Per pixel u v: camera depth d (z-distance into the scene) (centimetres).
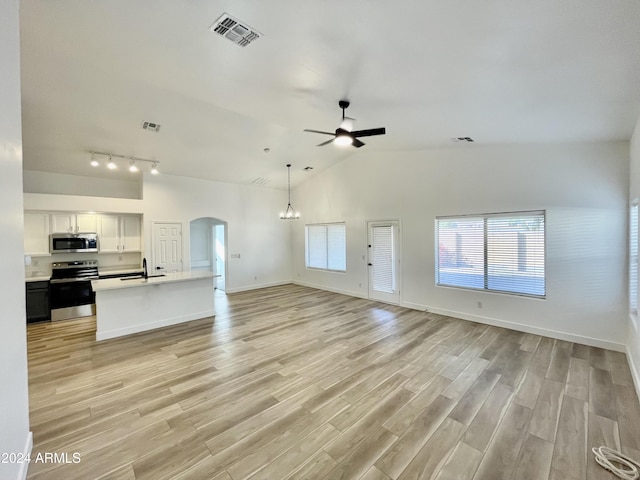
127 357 364
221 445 212
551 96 249
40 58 292
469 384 292
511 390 281
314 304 627
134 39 228
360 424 234
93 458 200
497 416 242
